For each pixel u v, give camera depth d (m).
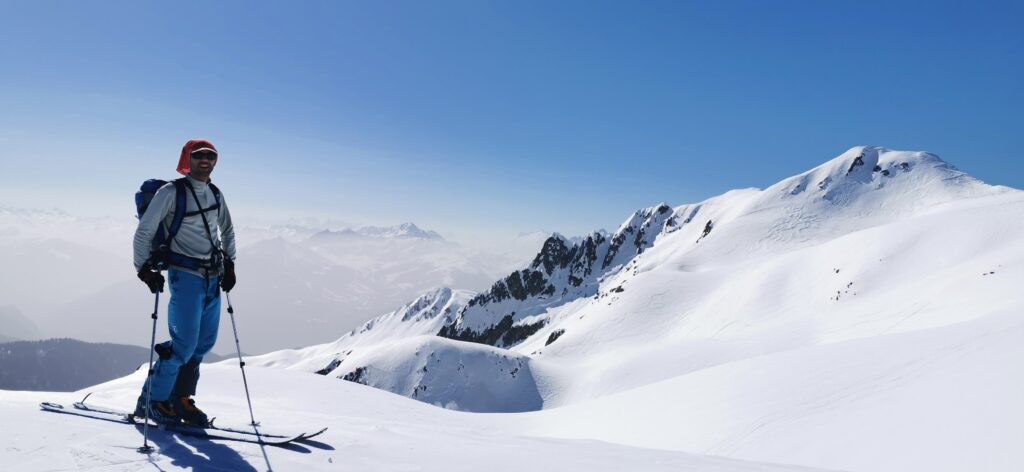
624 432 22.33
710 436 18.02
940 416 13.07
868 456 12.84
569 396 85.12
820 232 161.50
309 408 24.59
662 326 115.00
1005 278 54.50
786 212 177.00
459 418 29.41
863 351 21.05
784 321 85.25
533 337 192.38
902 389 15.88
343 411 25.12
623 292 133.00
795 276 105.50
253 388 26.67
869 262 91.69
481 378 91.69
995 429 11.23
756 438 16.67
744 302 103.69
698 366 70.62
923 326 53.00
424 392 89.81
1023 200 93.69
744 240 164.00
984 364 15.14
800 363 21.84
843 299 84.88
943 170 181.50
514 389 90.38
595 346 113.50
